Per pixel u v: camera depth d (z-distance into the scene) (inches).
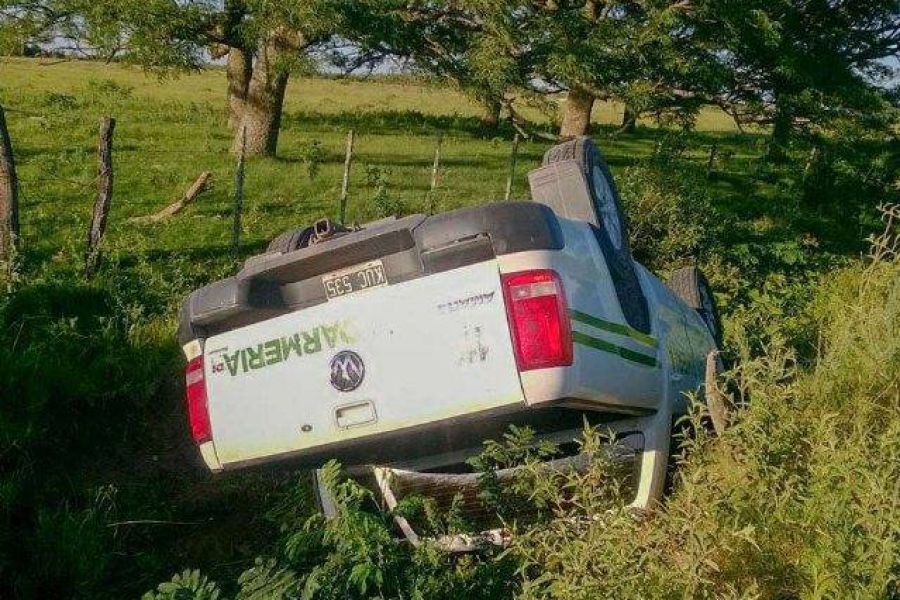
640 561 132.6
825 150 892.0
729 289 441.4
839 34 1069.1
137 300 396.8
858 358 185.8
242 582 130.7
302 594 125.0
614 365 166.4
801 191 854.5
